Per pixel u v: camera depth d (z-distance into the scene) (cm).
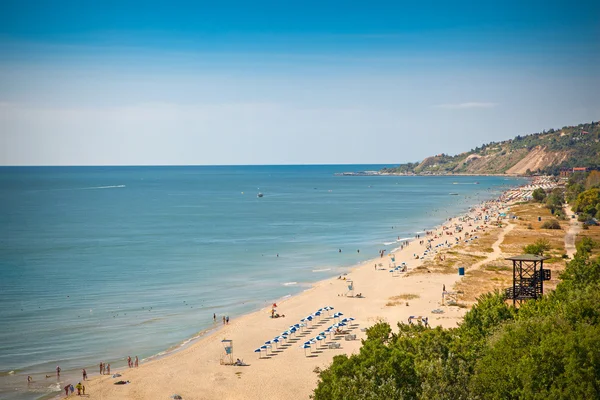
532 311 6862
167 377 7756
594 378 4738
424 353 5956
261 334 9638
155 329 9975
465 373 5347
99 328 9988
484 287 12419
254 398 7025
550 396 4738
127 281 13662
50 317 10606
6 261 16112
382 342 6744
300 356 8488
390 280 13588
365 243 19975
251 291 12788
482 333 6712
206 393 7219
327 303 11544
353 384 5262
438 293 12031
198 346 9038
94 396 7169
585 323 5731
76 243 19550
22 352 8769
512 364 5194
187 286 13225
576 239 18988
